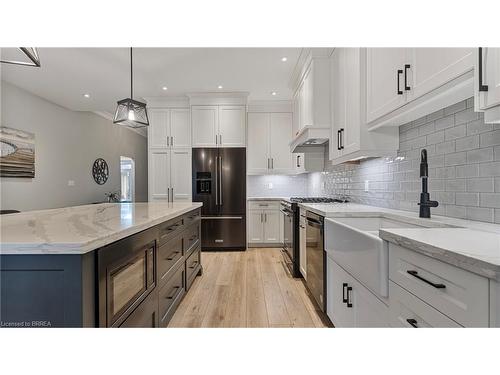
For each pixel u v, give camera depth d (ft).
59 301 3.33
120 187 23.39
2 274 3.35
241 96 15.96
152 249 5.67
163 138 16.52
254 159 17.20
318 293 7.84
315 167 13.88
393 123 6.83
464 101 5.25
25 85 14.10
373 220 6.91
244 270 12.22
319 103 10.89
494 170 4.65
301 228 10.66
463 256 2.56
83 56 11.16
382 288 4.00
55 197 16.53
